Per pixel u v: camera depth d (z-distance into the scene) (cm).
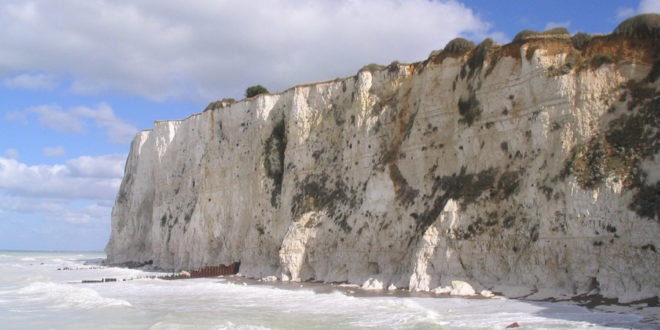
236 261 4759
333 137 4222
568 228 2341
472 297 2498
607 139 2414
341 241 3588
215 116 5712
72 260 9725
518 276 2508
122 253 7138
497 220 2698
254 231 4531
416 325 1888
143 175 7100
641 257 2089
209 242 5166
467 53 3366
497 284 2580
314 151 4288
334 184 3994
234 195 4994
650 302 1984
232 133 5341
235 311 2402
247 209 4825
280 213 4309
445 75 3425
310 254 3809
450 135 3288
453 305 2292
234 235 4831
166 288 3578
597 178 2323
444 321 1931
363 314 2194
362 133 3884
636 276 2084
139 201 7075
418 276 2859
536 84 2777
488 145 2956
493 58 3097
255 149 4878
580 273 2267
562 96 2628
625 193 2214
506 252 2603
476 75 3159
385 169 3491
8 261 9338
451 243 2806
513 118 2864
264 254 4428
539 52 2802
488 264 2662
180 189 6006
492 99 3009
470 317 1992
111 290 3503
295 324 2020
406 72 3853
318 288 3228
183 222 5669
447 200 2952
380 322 1995
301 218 3994
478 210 2788
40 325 2159
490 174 2872
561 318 1884
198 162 5781
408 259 3098
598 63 2580
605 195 2256
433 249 2862
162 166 6450
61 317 2355
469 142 3075
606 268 2181
